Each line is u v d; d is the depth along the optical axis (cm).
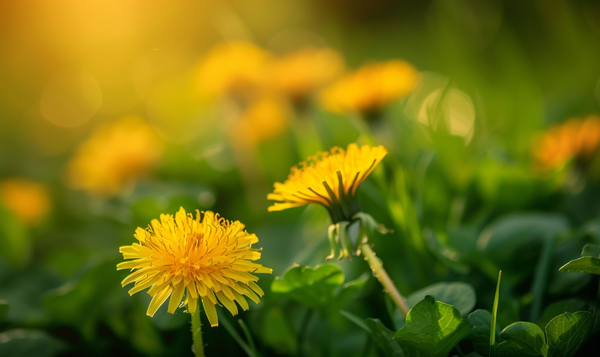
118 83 121
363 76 45
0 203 45
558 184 43
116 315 39
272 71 53
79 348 38
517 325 31
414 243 39
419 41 134
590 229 37
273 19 147
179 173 59
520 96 56
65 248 45
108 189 55
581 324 31
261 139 59
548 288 36
